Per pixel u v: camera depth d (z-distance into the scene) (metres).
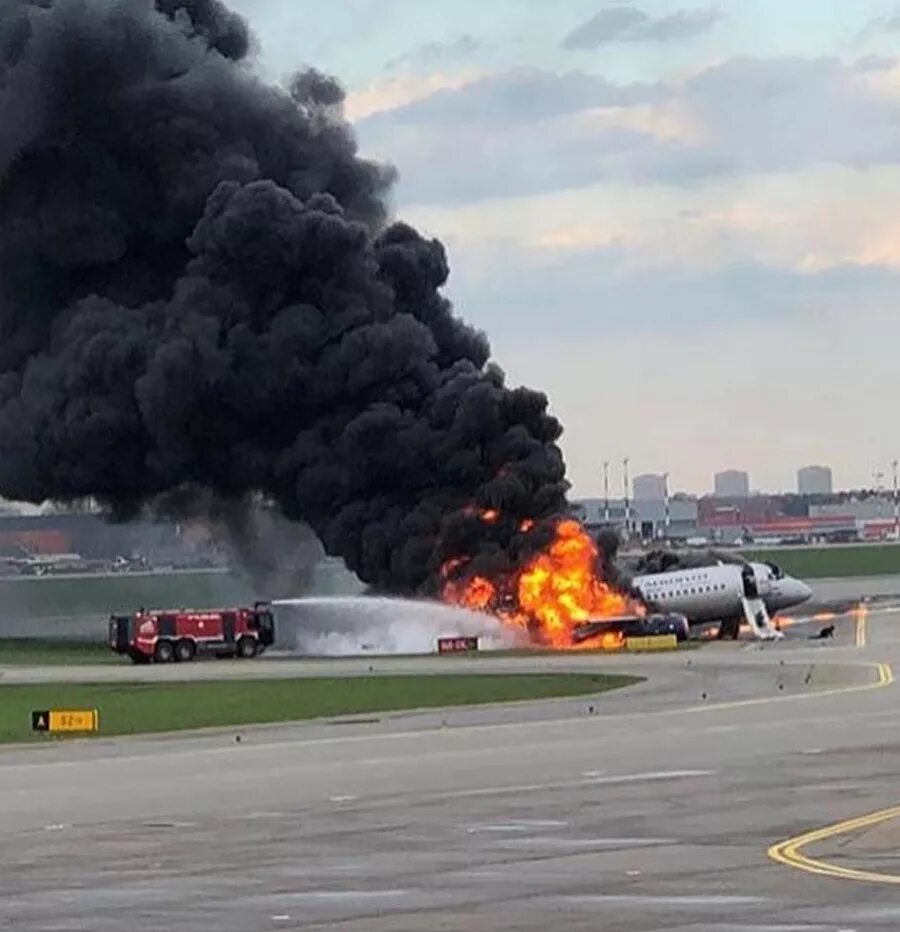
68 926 26.08
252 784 46.72
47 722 66.94
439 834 35.47
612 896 27.39
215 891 29.06
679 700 76.69
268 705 79.56
